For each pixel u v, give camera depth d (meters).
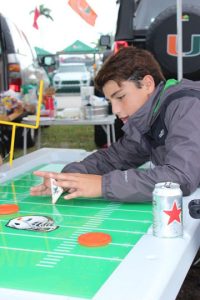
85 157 2.16
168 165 1.50
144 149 1.90
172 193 1.12
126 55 1.72
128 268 0.97
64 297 0.87
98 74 1.75
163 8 4.99
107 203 1.51
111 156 1.98
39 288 0.91
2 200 1.57
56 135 7.89
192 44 4.11
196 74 4.21
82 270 0.99
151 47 4.20
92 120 4.43
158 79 1.76
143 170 1.55
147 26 4.92
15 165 2.03
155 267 0.97
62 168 2.06
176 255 1.03
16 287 0.92
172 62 4.18
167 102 1.65
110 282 0.91
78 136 7.69
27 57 6.87
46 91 5.26
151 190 1.47
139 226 1.27
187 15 4.08
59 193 1.52
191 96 1.62
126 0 4.85
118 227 1.27
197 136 1.51
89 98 4.73
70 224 1.30
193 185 1.49
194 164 1.49
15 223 1.31
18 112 4.68
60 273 0.98
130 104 1.72
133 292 0.87
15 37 6.54
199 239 1.25
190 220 1.25
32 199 1.58
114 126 5.06
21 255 1.08
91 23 2.69
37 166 2.13
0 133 4.92
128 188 1.47
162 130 1.68
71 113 4.62
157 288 0.89
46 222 1.32
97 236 1.16
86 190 1.48
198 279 2.54
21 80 6.21
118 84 1.70
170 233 1.13
